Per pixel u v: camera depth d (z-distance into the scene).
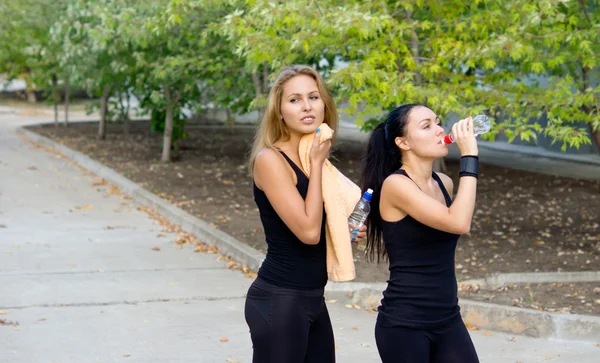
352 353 6.16
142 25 13.80
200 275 8.98
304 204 3.63
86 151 21.06
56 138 24.58
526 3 8.38
